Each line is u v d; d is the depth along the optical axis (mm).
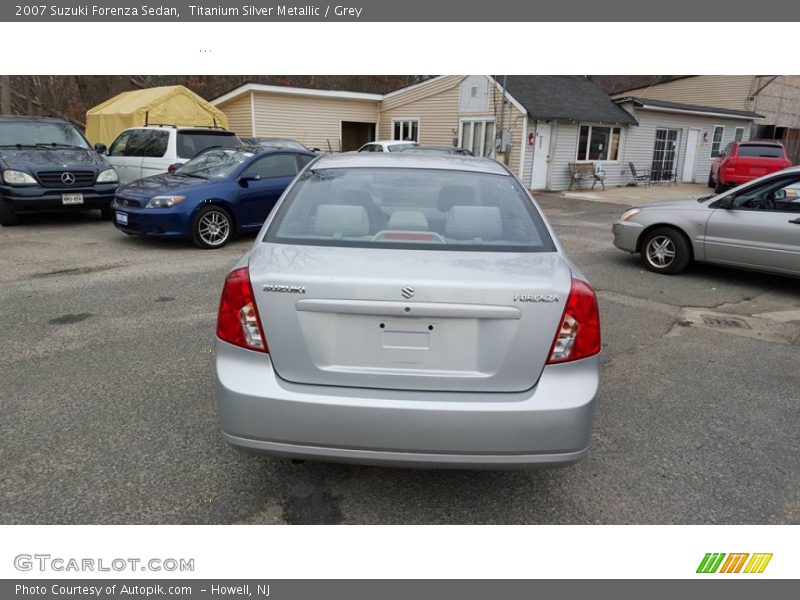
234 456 3090
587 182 20984
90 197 9930
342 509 2752
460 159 3621
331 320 2389
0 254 7836
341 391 2393
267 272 2434
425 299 2324
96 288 6207
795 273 6625
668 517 2758
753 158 17422
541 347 2381
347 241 2734
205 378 4004
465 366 2389
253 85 21031
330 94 22766
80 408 3551
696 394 4051
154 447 3150
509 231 2861
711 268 8016
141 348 4520
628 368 4488
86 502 2707
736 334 5359
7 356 4320
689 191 20828
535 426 2342
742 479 3051
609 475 3055
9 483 2814
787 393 4102
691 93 28609
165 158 11078
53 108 25828
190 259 7793
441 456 2361
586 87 22812
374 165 3365
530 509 2787
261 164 9039
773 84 27500
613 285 7023
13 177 9406
